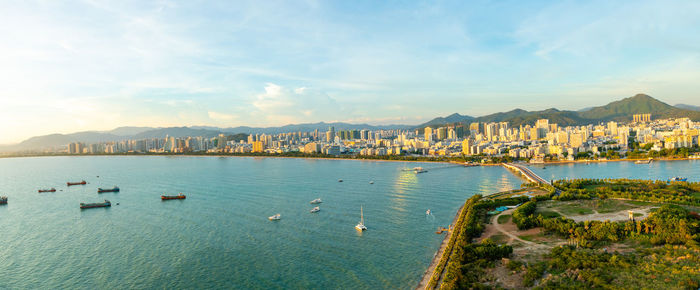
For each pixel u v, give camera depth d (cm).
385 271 17412
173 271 18138
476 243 19188
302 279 16938
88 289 16588
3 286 17000
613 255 15488
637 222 19362
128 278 17525
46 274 18150
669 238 16900
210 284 16738
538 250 17750
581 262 15175
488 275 15100
